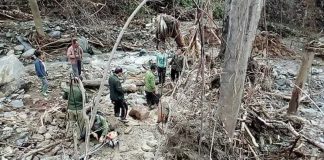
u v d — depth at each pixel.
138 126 8.41
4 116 8.77
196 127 6.67
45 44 13.74
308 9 16.31
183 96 7.21
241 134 7.59
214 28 9.25
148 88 9.15
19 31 14.59
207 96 7.24
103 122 7.72
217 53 9.89
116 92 8.30
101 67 12.45
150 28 16.78
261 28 15.45
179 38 12.50
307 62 8.84
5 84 10.12
